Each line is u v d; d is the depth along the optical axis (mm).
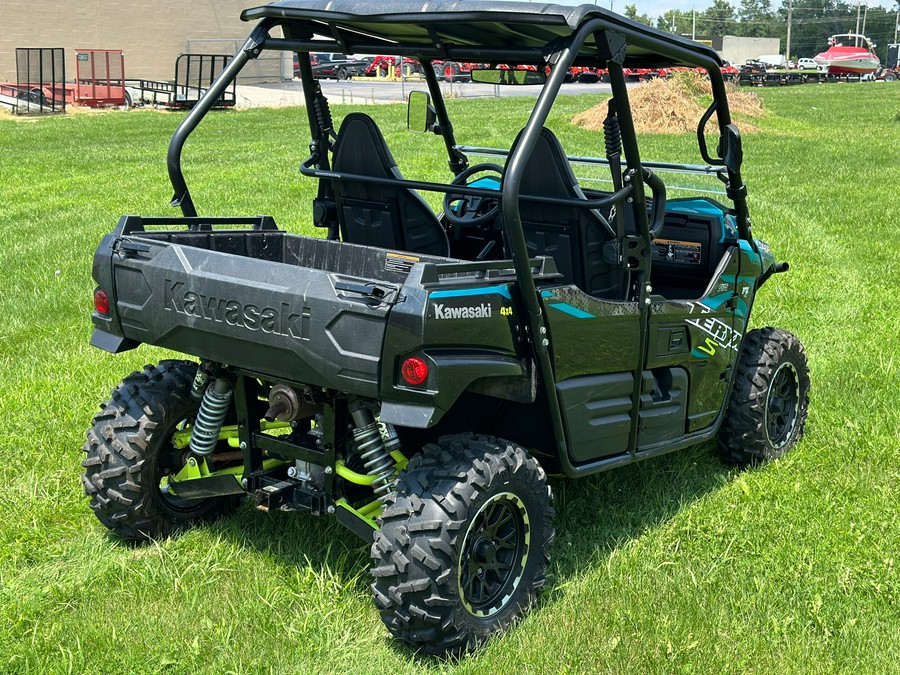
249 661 3332
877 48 146625
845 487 4770
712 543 4223
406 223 4273
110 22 38938
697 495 4746
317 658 3387
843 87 52312
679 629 3516
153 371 4164
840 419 5602
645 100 25328
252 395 3828
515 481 3461
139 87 35094
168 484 4086
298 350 3309
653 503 4625
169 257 3645
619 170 3844
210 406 3893
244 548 4125
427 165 16562
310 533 4230
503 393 3416
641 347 4035
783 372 5184
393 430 3602
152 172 16828
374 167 4227
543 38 3703
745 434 4969
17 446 5113
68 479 4754
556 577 3938
